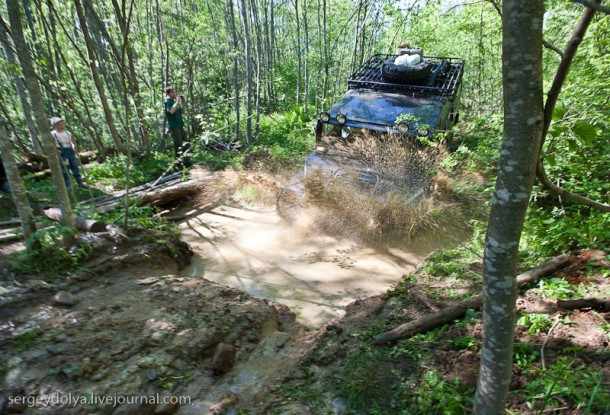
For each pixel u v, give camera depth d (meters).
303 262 5.75
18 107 13.06
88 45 9.23
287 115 13.55
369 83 7.82
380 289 5.04
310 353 3.57
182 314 4.00
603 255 3.88
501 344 1.86
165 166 10.13
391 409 2.81
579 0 1.23
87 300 4.15
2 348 3.29
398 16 11.49
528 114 1.50
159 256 5.44
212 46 13.60
